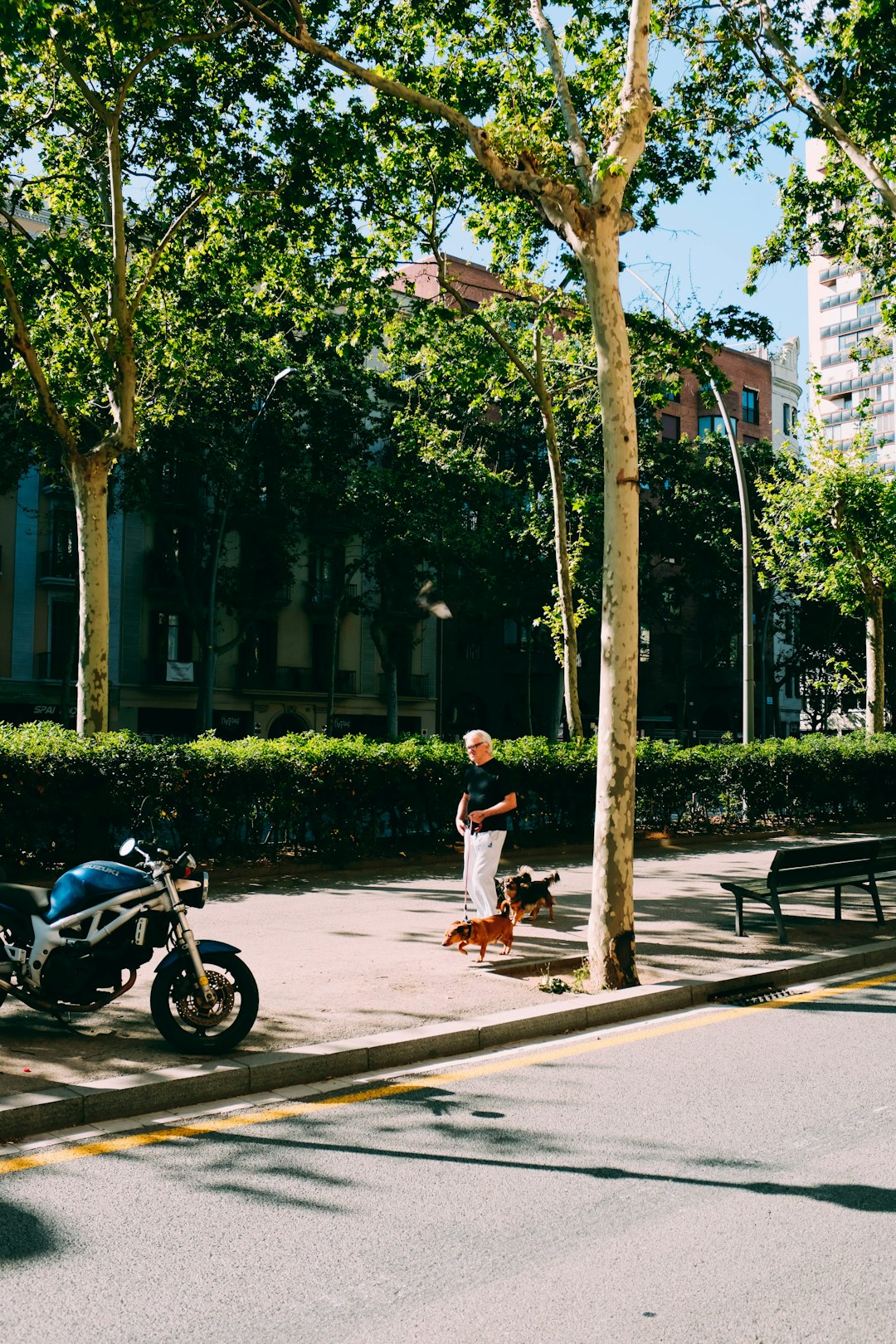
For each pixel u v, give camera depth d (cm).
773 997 830
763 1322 348
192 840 1328
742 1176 471
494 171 943
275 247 1593
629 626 842
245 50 1361
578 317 1867
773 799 2105
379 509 3650
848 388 6931
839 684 4006
